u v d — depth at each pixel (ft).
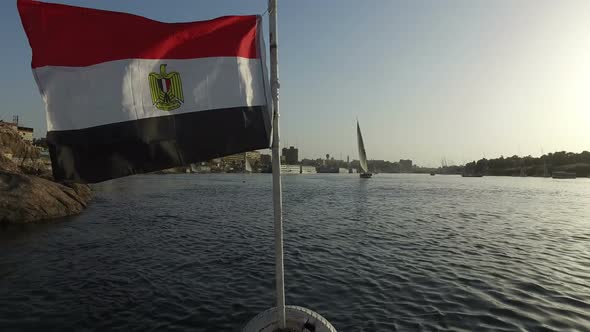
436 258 51.72
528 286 39.04
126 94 14.70
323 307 32.76
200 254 53.88
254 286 38.65
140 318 30.07
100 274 42.93
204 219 95.30
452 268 46.26
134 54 14.84
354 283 39.75
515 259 51.55
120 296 35.29
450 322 29.60
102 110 14.51
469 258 51.93
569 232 77.92
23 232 69.62
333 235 71.26
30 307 32.19
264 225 84.99
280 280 15.78
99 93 14.46
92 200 142.10
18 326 28.25
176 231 75.31
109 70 14.56
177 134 15.21
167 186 276.82
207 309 32.12
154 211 112.06
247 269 45.39
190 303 33.53
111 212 106.52
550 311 31.96
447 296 35.70
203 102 15.53
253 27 16.10
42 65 14.01
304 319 16.33
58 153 13.99
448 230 78.74
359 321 29.76
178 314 30.96
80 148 14.25
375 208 126.93
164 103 15.15
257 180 453.58
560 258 52.54
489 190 266.57
